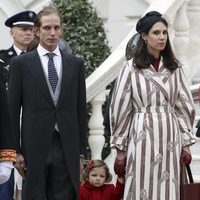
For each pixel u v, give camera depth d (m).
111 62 32.72
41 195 27.06
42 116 27.19
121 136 26.91
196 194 25.89
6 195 28.22
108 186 28.78
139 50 26.89
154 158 26.45
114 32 41.56
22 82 27.38
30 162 27.09
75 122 27.44
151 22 26.62
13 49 31.73
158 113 26.58
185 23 34.78
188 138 26.91
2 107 23.66
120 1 41.53
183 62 34.75
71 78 27.44
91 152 32.78
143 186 26.47
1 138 23.58
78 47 35.56
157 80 26.67
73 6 35.75
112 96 27.09
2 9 42.81
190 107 26.97
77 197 27.27
